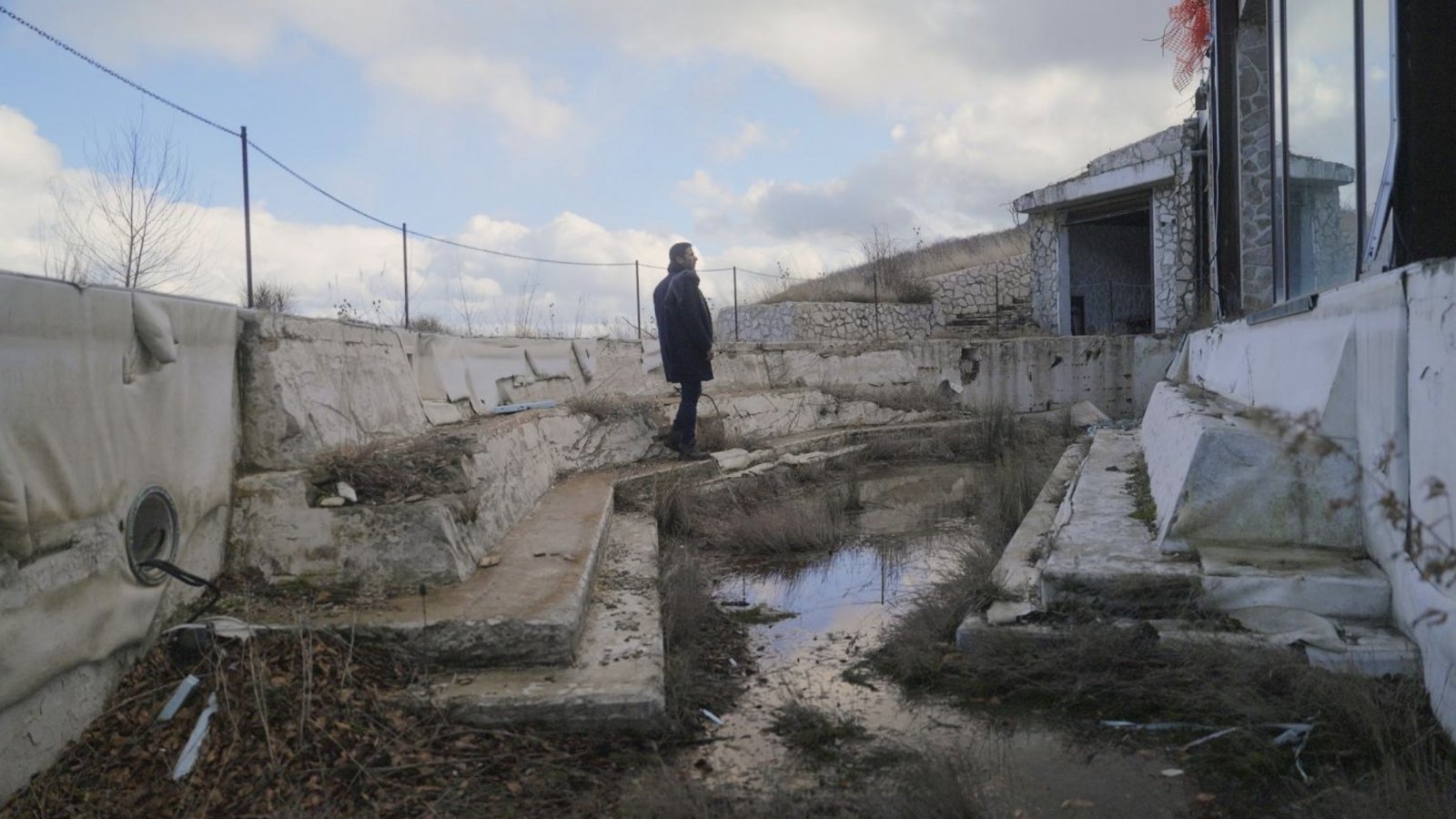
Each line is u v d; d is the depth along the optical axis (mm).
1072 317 21625
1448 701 3236
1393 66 4141
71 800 2916
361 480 4801
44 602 3008
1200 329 10961
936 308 22828
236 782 3068
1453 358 3299
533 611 4180
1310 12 6164
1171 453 5922
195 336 4219
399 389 6562
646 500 8594
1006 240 28844
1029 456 11328
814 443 12281
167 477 3902
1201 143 17375
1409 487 3799
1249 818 2986
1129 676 3902
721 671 4652
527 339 9609
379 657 3891
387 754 3303
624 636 4492
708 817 3004
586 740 3639
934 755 3395
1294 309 5496
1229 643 3922
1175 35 12664
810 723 3807
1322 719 3465
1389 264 4227
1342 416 4477
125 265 6930
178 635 3617
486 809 3068
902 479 11430
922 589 5965
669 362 9680
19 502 2914
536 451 7754
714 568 7086
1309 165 6160
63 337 3213
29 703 2936
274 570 4465
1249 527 4578
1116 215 20016
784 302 20844
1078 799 3160
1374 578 4051
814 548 7590
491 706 3641
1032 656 4137
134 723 3273
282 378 4852
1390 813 2762
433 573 4590
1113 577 4379
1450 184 4043
